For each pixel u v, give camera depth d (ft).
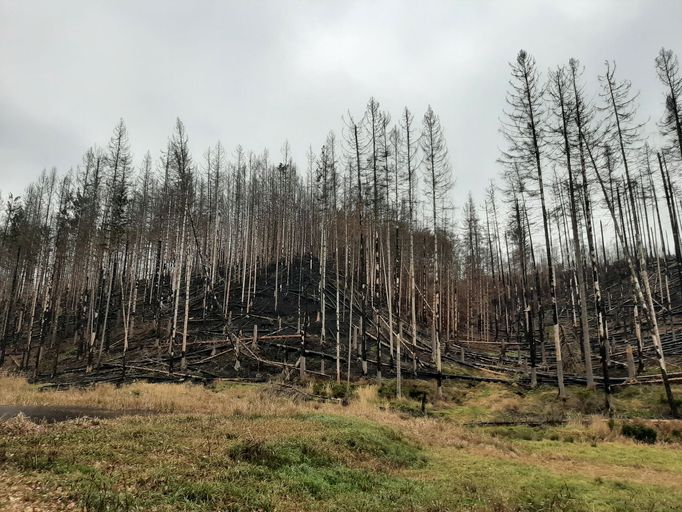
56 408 67.46
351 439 41.86
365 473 34.06
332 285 150.61
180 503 23.86
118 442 36.17
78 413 63.31
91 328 123.95
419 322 145.07
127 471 28.55
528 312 88.53
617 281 170.91
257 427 45.01
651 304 71.56
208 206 157.58
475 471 36.65
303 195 212.23
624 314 127.85
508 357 121.49
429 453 43.68
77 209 131.23
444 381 89.04
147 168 164.14
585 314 78.13
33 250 135.74
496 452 44.50
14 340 136.77
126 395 76.02
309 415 55.11
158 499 24.27
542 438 53.83
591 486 32.73
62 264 138.82
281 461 33.96
